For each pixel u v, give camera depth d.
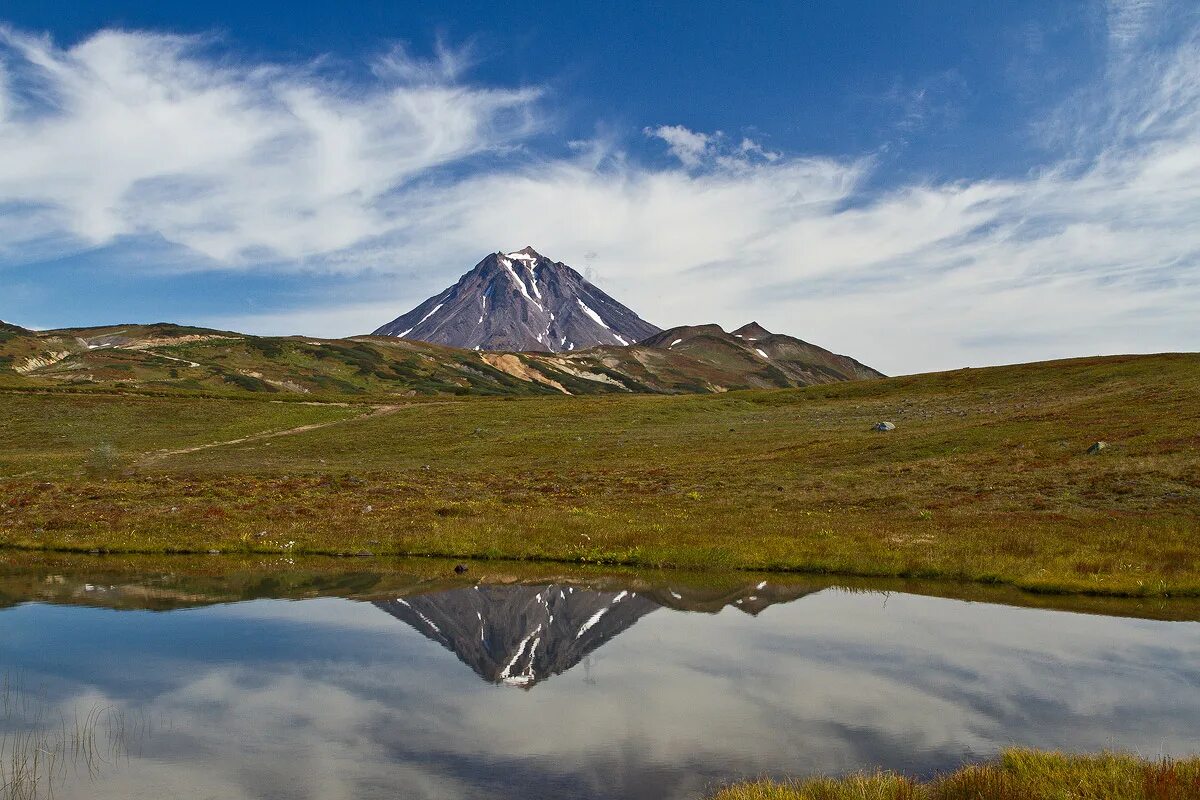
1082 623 20.50
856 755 11.85
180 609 22.16
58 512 41.53
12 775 11.15
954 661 17.03
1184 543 28.80
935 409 84.38
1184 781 9.66
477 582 26.45
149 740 12.52
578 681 15.59
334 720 13.39
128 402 100.00
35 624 20.25
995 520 35.22
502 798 10.39
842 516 38.56
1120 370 87.56
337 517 39.84
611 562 30.23
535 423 89.62
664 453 67.25
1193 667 16.48
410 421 93.38
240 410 99.81
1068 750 12.02
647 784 10.81
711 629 20.05
